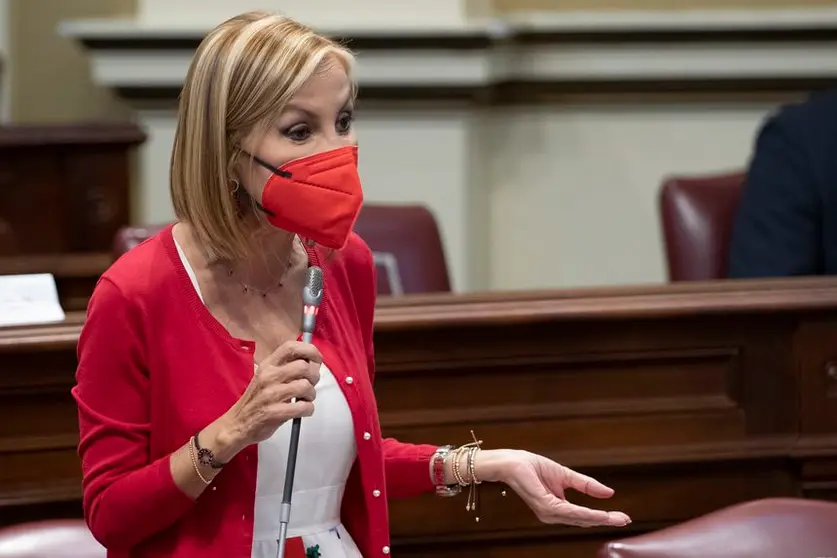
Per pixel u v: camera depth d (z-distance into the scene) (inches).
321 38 256.2
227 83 250.1
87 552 302.2
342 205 251.3
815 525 306.3
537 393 398.9
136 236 475.2
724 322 404.5
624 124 783.1
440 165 738.8
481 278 787.4
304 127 253.4
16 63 769.6
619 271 795.4
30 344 358.0
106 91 773.3
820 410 410.6
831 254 529.0
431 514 394.9
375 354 385.7
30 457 368.5
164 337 260.5
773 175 540.4
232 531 260.1
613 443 402.6
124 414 260.4
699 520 309.7
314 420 266.8
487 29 708.7
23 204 657.6
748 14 757.3
